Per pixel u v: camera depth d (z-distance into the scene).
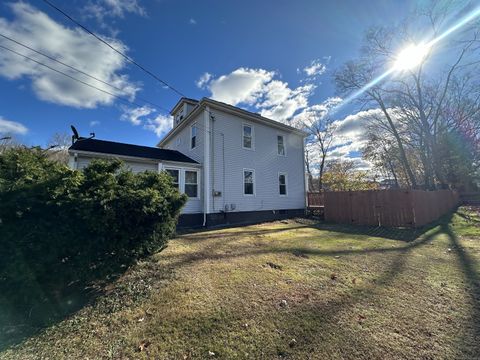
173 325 2.54
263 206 13.19
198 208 11.03
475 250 5.54
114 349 2.17
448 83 18.27
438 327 2.46
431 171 20.34
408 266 4.45
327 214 12.21
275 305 2.96
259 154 13.42
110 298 3.16
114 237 3.22
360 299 3.10
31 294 2.72
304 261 4.82
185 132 13.78
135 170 9.63
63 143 24.70
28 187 2.64
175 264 4.57
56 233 2.75
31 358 2.04
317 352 2.10
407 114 20.23
